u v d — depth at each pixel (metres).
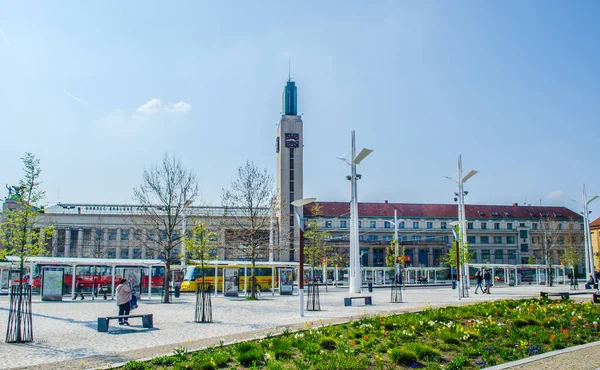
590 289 54.22
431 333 15.95
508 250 114.69
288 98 109.19
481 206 118.81
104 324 19.80
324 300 36.44
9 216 22.28
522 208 119.62
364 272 80.38
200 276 54.16
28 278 48.81
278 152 107.56
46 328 21.09
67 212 91.62
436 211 115.06
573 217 117.62
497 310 20.53
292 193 103.75
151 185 42.72
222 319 23.61
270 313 26.23
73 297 38.41
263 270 55.69
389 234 110.62
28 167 21.42
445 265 107.69
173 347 15.63
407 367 12.55
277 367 11.80
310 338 15.56
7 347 16.30
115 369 12.51
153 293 49.28
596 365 11.59
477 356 13.59
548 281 69.12
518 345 14.42
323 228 107.44
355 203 43.22
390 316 19.33
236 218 53.09
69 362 13.64
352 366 12.14
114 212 93.69
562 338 15.21
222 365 12.77
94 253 88.31
